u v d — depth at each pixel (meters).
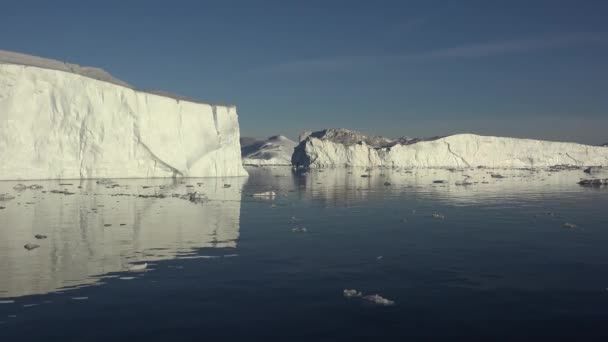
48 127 62.66
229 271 20.34
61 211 37.31
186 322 14.75
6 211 36.75
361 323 14.91
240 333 14.05
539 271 20.72
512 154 162.75
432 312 15.88
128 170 69.75
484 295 17.56
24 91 60.84
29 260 21.75
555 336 14.14
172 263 21.59
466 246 25.83
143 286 18.14
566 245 26.17
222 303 16.42
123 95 68.94
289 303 16.50
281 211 40.25
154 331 14.07
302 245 25.80
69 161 64.19
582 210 41.84
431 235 29.03
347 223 33.84
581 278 19.72
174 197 49.19
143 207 40.78
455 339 13.89
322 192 59.53
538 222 34.53
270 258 22.72
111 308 15.80
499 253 24.11
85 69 77.38
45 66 66.38
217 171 81.56
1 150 59.31
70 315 15.17
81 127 65.00
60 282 18.50
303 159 163.00
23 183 57.44
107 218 34.31
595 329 14.62
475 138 161.62
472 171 125.19
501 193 59.34
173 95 82.62
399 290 18.05
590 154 164.38
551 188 67.94
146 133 71.12
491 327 14.72
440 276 19.89
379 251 24.42
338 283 18.80
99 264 21.22
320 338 13.83
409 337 13.98
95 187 56.88
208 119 81.44
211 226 31.72
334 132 185.62
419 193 58.84
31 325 14.36
